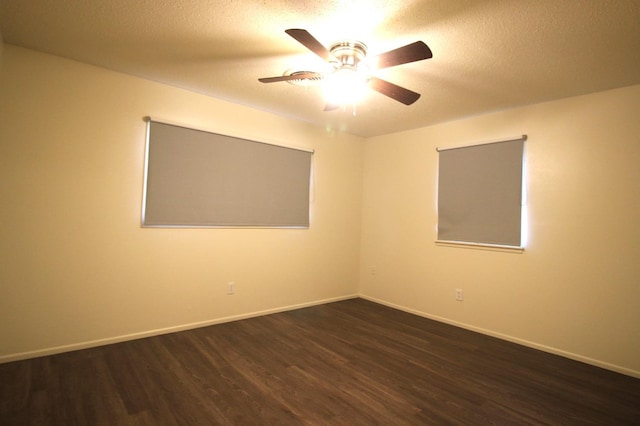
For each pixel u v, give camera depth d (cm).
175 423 179
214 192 337
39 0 186
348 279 464
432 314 386
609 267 268
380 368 254
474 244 352
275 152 384
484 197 347
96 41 232
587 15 179
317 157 426
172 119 309
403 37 211
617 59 225
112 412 186
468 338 325
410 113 355
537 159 311
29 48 246
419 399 212
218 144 339
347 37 212
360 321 368
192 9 190
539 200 308
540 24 190
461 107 331
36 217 250
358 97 306
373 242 461
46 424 175
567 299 288
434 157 396
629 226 260
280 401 204
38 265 251
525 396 219
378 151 462
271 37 219
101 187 276
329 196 439
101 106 275
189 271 322
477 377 244
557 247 295
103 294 277
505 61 234
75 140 265
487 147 347
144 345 280
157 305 304
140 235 295
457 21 191
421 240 403
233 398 205
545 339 298
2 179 238
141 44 234
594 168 278
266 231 378
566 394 223
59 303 259
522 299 315
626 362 257
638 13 175
